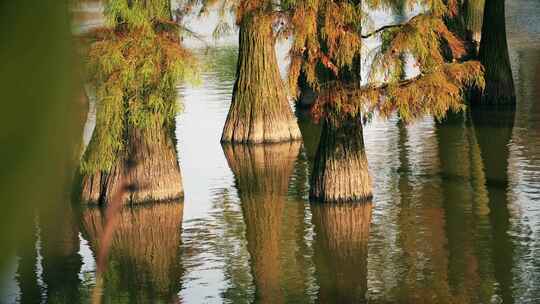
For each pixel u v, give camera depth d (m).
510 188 27.14
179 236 23.55
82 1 2.09
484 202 25.59
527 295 17.89
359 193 26.12
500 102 41.84
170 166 27.28
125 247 22.47
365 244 22.14
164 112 24.97
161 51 23.56
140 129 26.69
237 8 24.33
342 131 25.97
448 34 23.78
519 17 78.56
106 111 23.05
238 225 24.47
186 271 20.41
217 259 21.41
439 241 22.03
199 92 48.66
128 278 19.80
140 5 23.22
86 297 18.06
